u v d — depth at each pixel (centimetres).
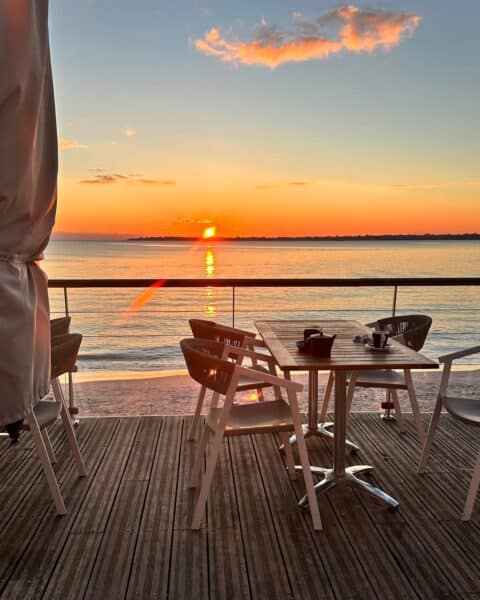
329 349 233
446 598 176
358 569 192
